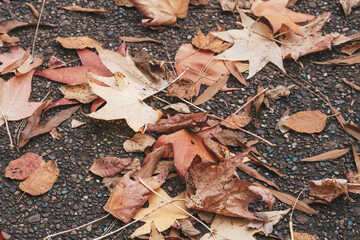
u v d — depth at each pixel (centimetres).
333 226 113
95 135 119
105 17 130
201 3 133
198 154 114
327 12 128
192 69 125
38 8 131
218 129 119
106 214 113
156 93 122
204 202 111
